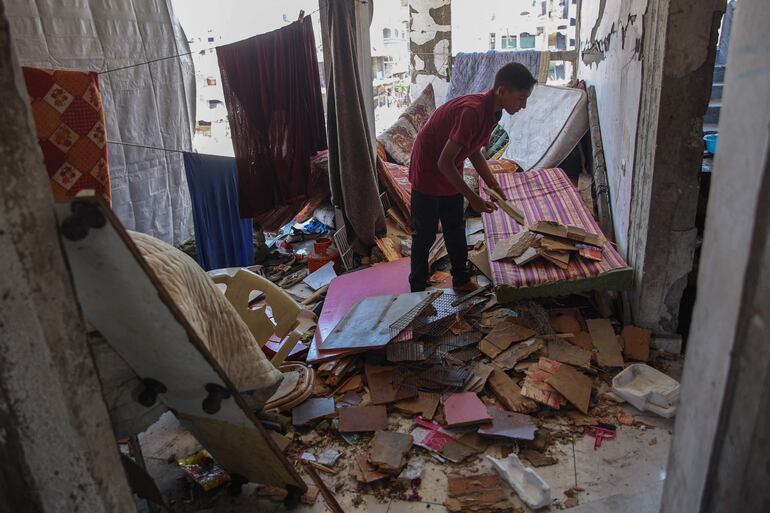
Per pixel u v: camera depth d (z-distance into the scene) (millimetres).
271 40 3754
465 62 7535
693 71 2729
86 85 2514
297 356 3402
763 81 958
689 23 2648
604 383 2988
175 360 1771
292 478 2238
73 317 1370
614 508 2203
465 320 3574
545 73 7109
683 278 3127
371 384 3039
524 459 2512
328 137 4438
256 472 2307
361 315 3512
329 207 5285
